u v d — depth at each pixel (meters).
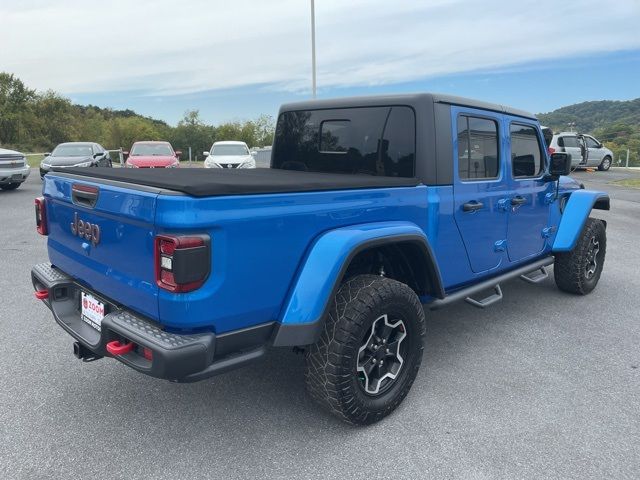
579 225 5.07
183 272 2.19
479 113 3.80
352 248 2.68
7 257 6.95
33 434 2.87
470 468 2.63
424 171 3.38
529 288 5.89
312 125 4.24
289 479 2.54
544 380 3.61
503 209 4.09
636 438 2.91
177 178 2.88
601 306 5.26
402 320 3.03
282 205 2.52
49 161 16.22
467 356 4.00
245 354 2.51
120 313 2.56
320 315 2.61
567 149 22.94
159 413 3.12
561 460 2.70
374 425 3.02
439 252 3.50
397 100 3.54
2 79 56.28
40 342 4.12
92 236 2.77
